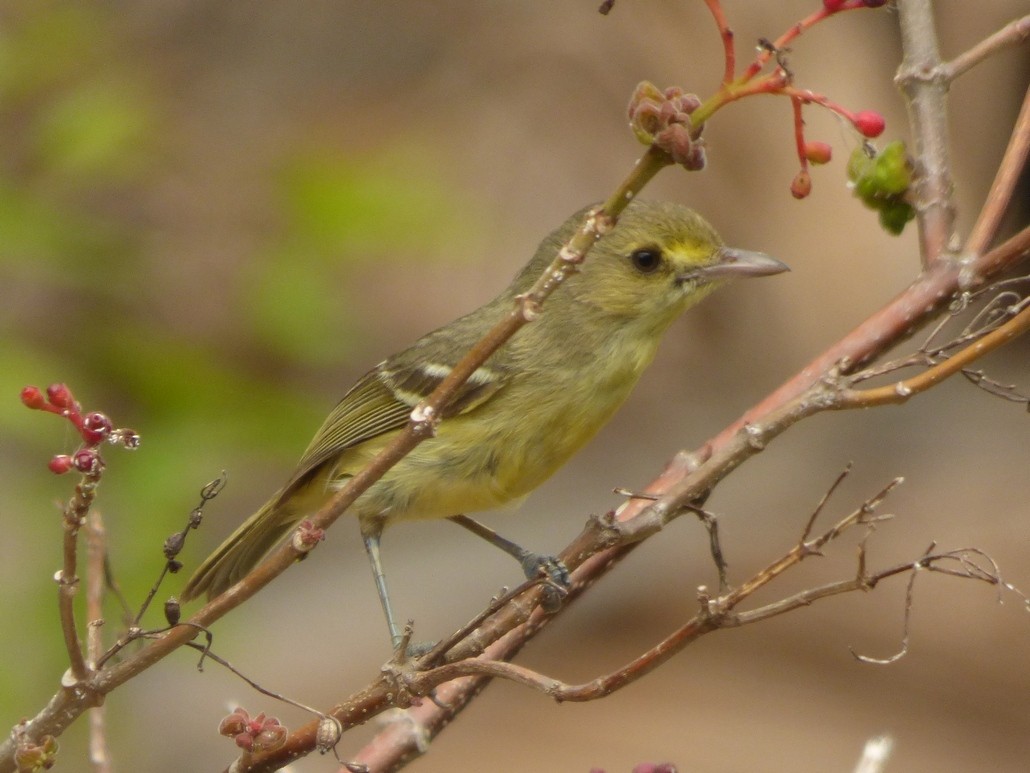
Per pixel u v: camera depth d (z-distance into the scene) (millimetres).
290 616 14844
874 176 5520
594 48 16953
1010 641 13945
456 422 7906
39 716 5152
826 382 4910
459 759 13297
